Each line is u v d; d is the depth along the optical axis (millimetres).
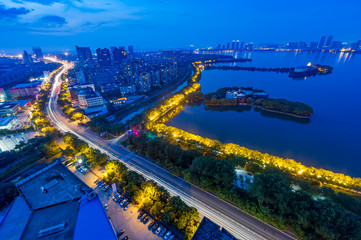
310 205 86688
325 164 160625
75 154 155625
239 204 99812
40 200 91062
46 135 186375
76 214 82688
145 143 158000
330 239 77875
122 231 92625
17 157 159375
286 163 132875
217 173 111875
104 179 125750
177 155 139500
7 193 112938
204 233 62438
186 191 118438
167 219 92062
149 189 105062
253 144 191875
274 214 89625
